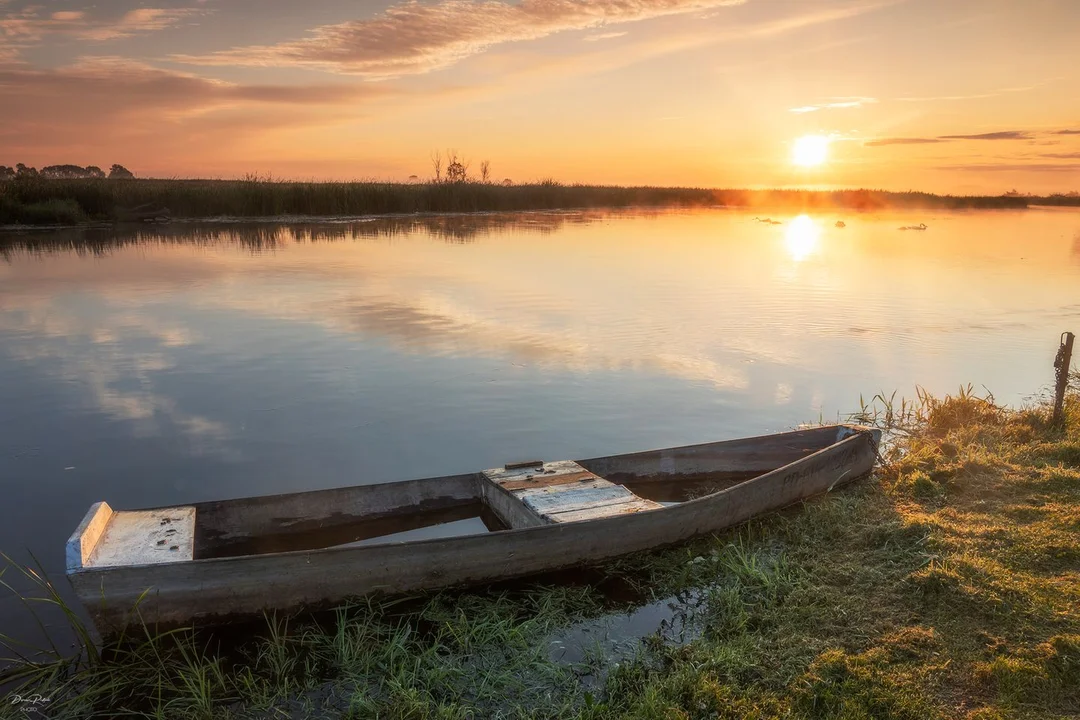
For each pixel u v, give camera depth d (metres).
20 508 6.88
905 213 66.75
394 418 9.43
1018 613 4.70
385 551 5.20
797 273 22.36
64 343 12.59
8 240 26.83
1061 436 8.50
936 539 5.84
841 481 7.64
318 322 14.40
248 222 35.69
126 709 4.38
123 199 33.94
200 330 13.60
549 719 4.16
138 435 8.71
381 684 4.51
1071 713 3.83
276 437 8.75
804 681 4.20
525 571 5.66
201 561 4.81
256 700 4.41
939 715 3.86
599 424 9.41
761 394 10.70
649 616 5.34
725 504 6.52
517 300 17.08
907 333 14.38
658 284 19.72
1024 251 30.72
